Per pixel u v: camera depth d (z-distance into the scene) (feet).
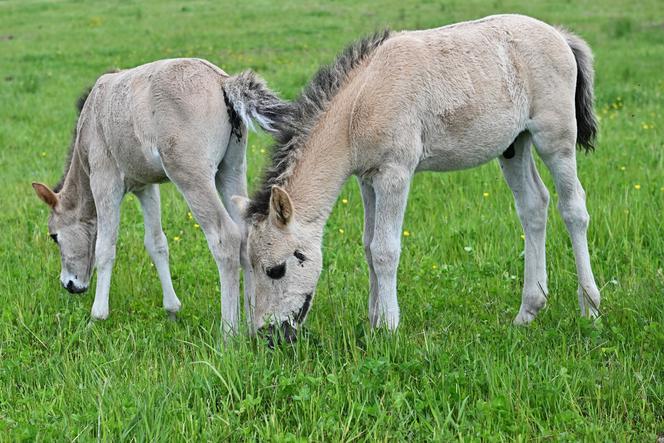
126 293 23.68
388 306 18.80
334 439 14.67
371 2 99.66
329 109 18.72
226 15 93.20
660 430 14.96
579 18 78.38
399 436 14.78
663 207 27.04
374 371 16.43
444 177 32.73
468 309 21.33
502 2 92.17
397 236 18.74
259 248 17.87
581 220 20.30
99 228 21.77
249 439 14.82
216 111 19.76
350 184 33.12
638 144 35.60
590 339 18.51
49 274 25.25
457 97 18.83
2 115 49.42
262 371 16.78
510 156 21.04
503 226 26.86
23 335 20.83
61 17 99.35
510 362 17.19
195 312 22.15
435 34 19.38
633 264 23.39
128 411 15.39
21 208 31.89
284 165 18.58
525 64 19.75
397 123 18.29
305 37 74.23
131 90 20.43
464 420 15.06
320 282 23.50
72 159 23.06
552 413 15.53
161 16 95.61
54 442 14.82
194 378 16.62
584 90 20.86
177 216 30.45
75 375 17.78
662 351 17.75
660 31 70.44
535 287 20.75
